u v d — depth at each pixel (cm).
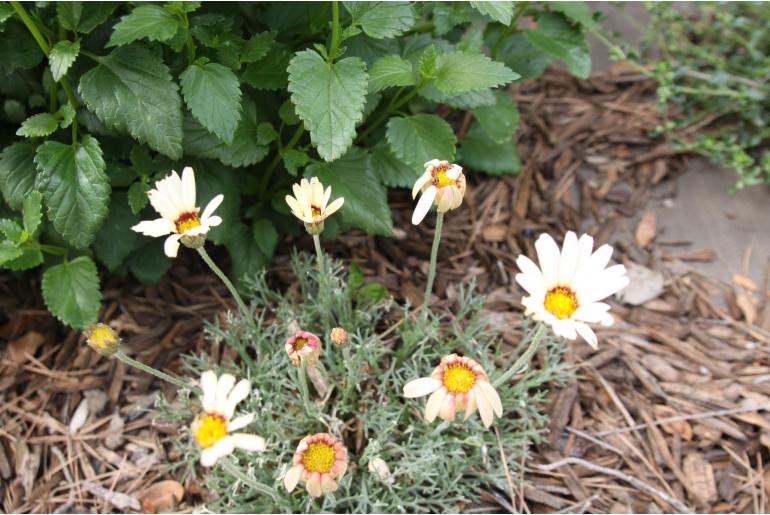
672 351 68
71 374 65
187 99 54
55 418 63
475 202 77
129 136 62
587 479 61
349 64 54
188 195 48
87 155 56
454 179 48
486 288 71
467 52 57
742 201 77
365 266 71
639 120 83
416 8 61
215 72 54
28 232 56
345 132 53
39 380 65
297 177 66
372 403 59
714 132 81
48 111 62
